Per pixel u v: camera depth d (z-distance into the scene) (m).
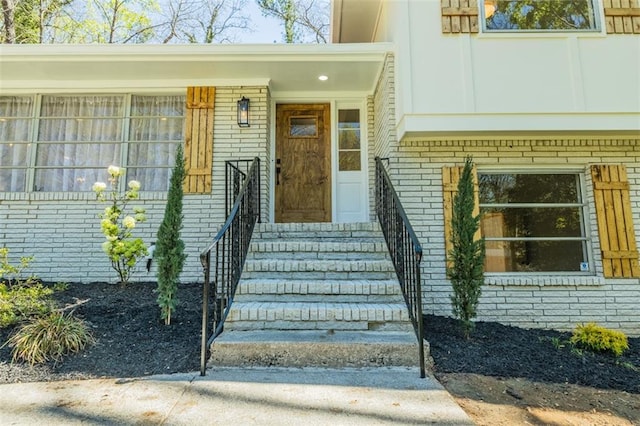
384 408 2.18
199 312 3.67
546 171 4.60
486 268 4.42
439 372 2.77
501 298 4.22
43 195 4.84
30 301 3.49
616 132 4.19
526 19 4.34
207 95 5.12
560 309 4.19
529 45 4.21
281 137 5.81
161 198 4.88
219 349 2.81
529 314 4.18
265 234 4.49
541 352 3.23
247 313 3.19
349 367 2.79
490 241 4.48
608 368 2.97
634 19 4.25
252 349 2.80
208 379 2.54
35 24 10.00
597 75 4.15
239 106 5.05
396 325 3.16
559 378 2.77
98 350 2.92
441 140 4.50
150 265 4.62
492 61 4.19
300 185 5.75
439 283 4.29
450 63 4.20
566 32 4.21
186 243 4.81
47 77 4.97
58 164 5.07
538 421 2.19
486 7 4.37
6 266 4.00
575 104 4.11
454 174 4.45
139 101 5.24
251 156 5.03
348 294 3.50
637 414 2.32
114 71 4.84
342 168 5.80
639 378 2.82
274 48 4.57
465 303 3.36
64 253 4.75
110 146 5.14
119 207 4.86
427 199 4.43
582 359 3.12
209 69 4.88
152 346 3.01
